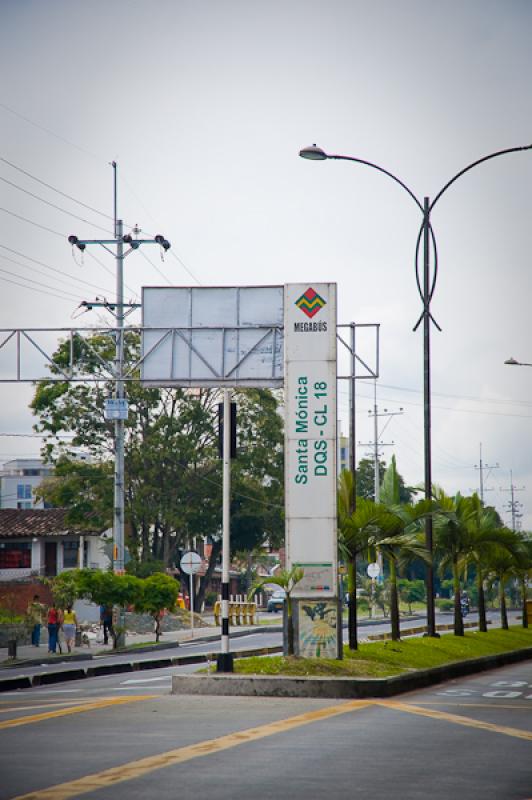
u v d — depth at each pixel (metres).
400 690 51.88
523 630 113.06
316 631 57.84
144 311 78.44
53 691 55.47
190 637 115.38
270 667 53.06
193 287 78.19
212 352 77.81
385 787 24.94
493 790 24.75
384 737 33.78
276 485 163.25
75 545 153.50
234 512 166.00
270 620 161.50
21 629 104.81
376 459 190.38
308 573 58.28
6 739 32.94
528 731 35.88
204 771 26.88
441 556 94.38
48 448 152.75
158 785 24.86
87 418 152.12
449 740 33.28
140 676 67.19
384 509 65.88
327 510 58.47
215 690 49.31
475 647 81.25
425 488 77.12
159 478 158.00
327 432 58.88
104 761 28.41
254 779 25.78
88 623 140.25
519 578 124.75
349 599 65.69
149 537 171.75
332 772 26.94
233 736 33.59
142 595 99.19
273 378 77.25
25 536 150.62
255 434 161.38
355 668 54.78
